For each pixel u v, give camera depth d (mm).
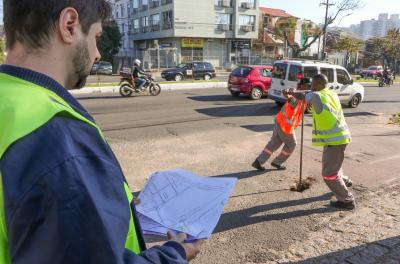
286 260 3299
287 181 5422
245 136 8453
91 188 768
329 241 3646
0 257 758
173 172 1606
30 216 711
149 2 47500
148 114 11109
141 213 1365
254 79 15031
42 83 873
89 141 833
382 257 3336
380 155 7031
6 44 923
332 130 4223
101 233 755
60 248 716
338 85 13391
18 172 729
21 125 769
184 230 1264
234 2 45750
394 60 62719
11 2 876
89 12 948
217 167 6078
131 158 6500
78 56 947
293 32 51156
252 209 4418
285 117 5633
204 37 45031
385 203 4637
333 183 4387
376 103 16125
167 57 42906
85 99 14539
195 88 20766
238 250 3479
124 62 45625
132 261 836
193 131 8844
